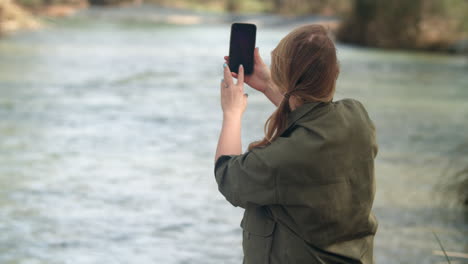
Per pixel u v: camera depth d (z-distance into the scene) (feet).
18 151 23.41
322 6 139.64
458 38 81.87
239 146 6.39
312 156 5.87
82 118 29.86
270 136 6.17
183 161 22.74
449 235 15.90
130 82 42.24
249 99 37.11
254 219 6.21
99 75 44.78
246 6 148.05
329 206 5.94
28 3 108.27
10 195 18.35
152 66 51.26
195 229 16.19
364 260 6.16
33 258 14.06
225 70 6.60
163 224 16.44
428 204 18.31
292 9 140.87
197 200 18.45
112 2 129.59
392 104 37.27
